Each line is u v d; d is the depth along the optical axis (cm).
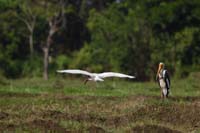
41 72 9100
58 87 5297
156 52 8350
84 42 9469
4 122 3244
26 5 9181
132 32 8444
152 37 8406
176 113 3509
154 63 8319
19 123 3200
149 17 8450
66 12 9188
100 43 8619
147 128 3091
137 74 8381
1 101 4100
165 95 4066
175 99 4253
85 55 8669
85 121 3341
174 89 5559
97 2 9869
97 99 4181
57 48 9644
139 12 8450
